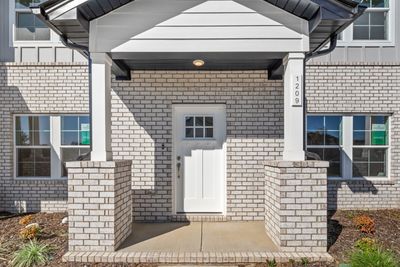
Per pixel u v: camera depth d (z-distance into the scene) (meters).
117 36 4.87
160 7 4.90
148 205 6.53
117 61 5.65
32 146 7.39
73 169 4.69
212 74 6.59
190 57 5.17
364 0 7.30
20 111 7.20
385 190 7.16
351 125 7.32
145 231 5.72
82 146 7.36
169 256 4.48
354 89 7.16
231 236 5.39
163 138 6.57
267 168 5.50
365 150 7.39
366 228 5.50
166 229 5.86
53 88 7.17
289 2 4.69
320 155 7.36
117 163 4.79
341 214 6.73
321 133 7.38
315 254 4.55
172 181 6.58
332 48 5.31
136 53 4.93
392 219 6.35
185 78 6.59
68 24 4.64
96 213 4.66
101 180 4.68
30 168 7.41
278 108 6.58
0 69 7.19
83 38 5.23
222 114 6.71
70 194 4.68
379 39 7.28
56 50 7.22
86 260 4.47
